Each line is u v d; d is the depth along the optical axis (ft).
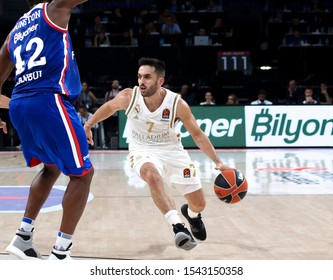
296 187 38.40
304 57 83.10
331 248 22.09
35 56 17.92
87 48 79.46
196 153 65.77
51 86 17.87
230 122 70.18
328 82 81.66
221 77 79.66
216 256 20.97
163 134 22.45
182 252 21.59
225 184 21.62
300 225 26.40
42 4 18.28
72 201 18.34
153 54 80.02
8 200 33.63
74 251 21.62
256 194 35.42
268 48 89.04
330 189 37.42
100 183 40.93
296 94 74.54
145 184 40.24
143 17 90.79
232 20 100.27
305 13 92.68
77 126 18.21
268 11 95.40
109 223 26.99
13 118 18.37
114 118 73.82
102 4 98.84
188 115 22.04
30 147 18.71
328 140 70.33
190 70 80.53
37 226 26.16
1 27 89.66
